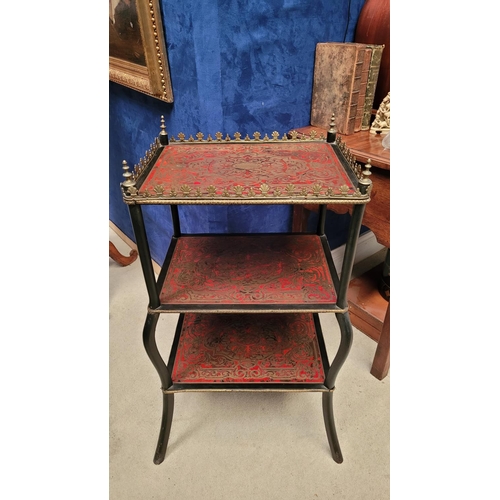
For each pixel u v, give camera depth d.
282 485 1.02
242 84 1.10
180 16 1.03
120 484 1.03
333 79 1.19
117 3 1.19
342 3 1.22
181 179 0.79
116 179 1.96
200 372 1.02
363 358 1.39
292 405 1.24
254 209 1.36
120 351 1.44
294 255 1.04
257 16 1.04
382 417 1.19
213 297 0.88
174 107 1.24
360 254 1.81
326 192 0.72
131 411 1.22
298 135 1.23
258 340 1.11
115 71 1.42
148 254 0.78
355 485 1.02
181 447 1.12
